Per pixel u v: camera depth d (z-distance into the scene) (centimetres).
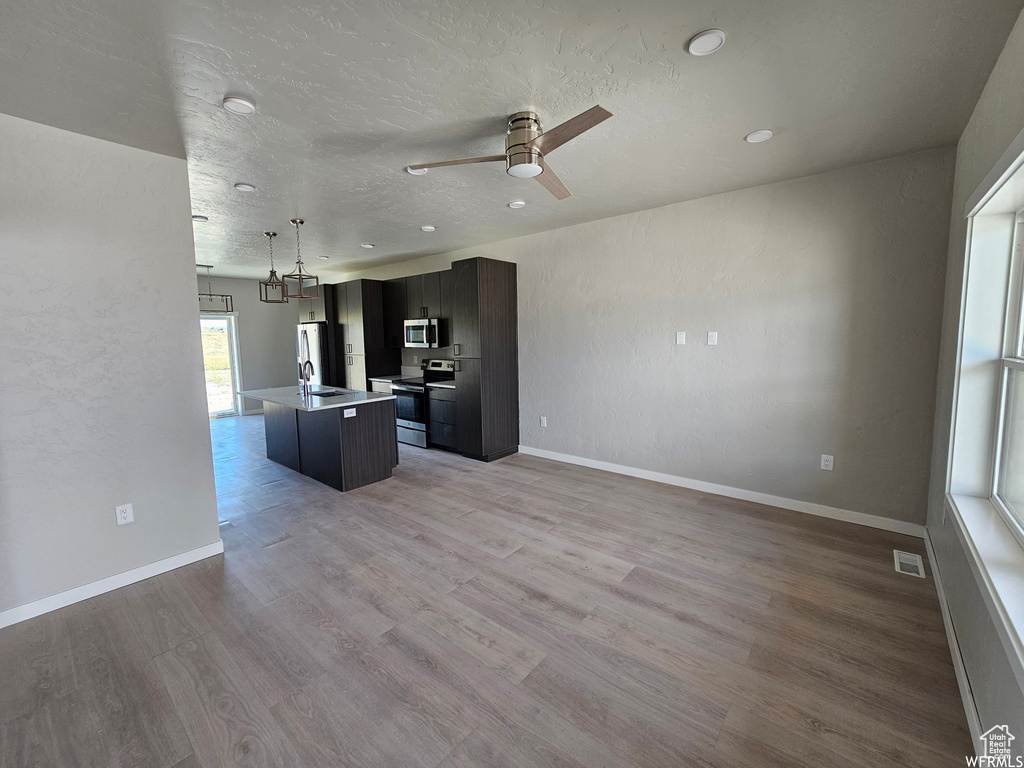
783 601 227
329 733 155
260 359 831
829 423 320
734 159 281
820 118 229
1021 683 110
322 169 288
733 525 316
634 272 407
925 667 182
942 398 253
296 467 459
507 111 219
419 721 160
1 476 216
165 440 265
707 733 154
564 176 308
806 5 149
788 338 331
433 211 389
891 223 286
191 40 161
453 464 479
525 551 283
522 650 195
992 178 171
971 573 167
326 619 218
